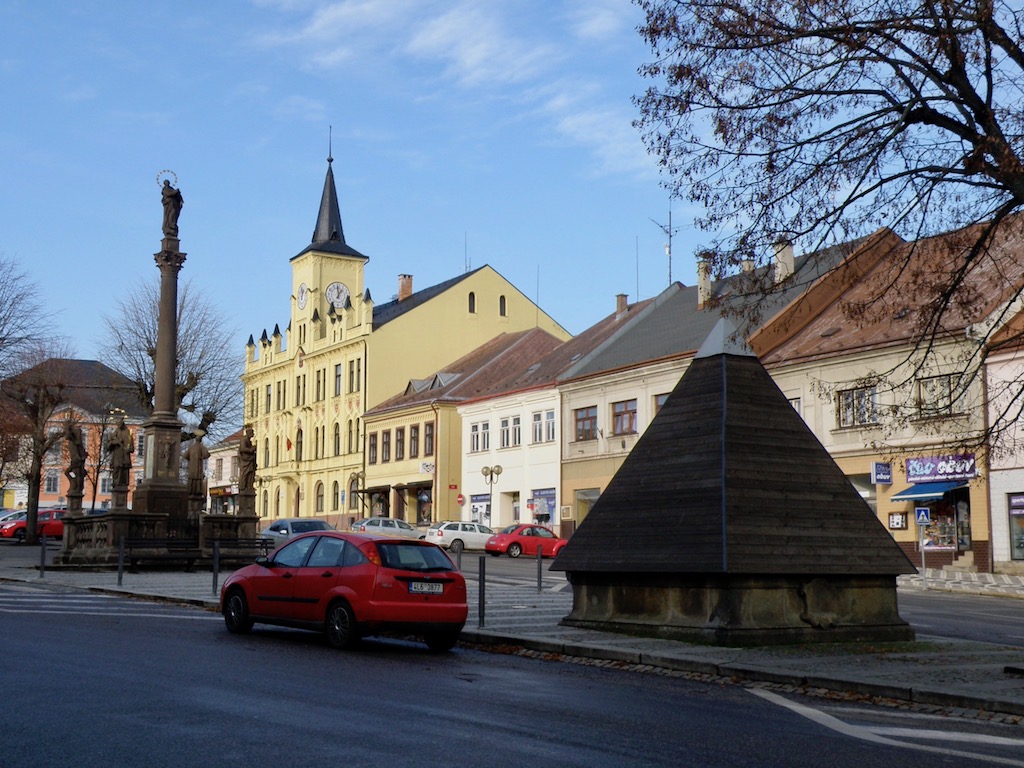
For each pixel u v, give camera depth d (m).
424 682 12.25
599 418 58.38
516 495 65.19
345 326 81.62
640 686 12.66
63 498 115.69
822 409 45.34
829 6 14.47
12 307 48.72
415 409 72.94
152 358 60.66
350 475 80.69
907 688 12.02
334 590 15.70
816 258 15.41
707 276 15.59
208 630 17.38
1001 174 13.29
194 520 34.50
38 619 17.95
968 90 13.98
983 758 8.93
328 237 88.56
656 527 16.91
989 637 19.41
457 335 81.38
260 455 95.69
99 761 7.76
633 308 66.44
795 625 16.28
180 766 7.64
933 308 15.56
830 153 14.80
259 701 10.35
